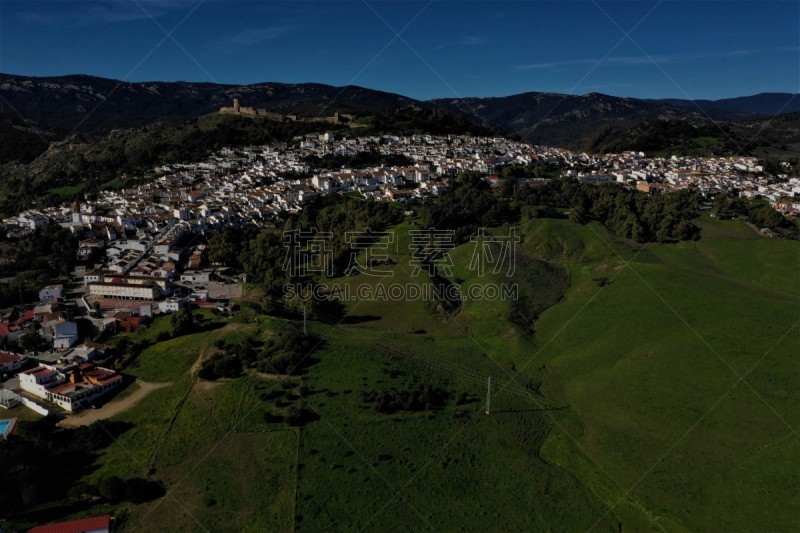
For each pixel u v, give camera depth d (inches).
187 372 4133.9
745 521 2701.8
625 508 2886.3
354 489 2994.6
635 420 3599.9
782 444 3134.8
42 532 2689.5
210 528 2787.9
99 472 3201.3
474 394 3998.5
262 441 3363.7
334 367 4175.7
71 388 3907.5
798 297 5438.0
